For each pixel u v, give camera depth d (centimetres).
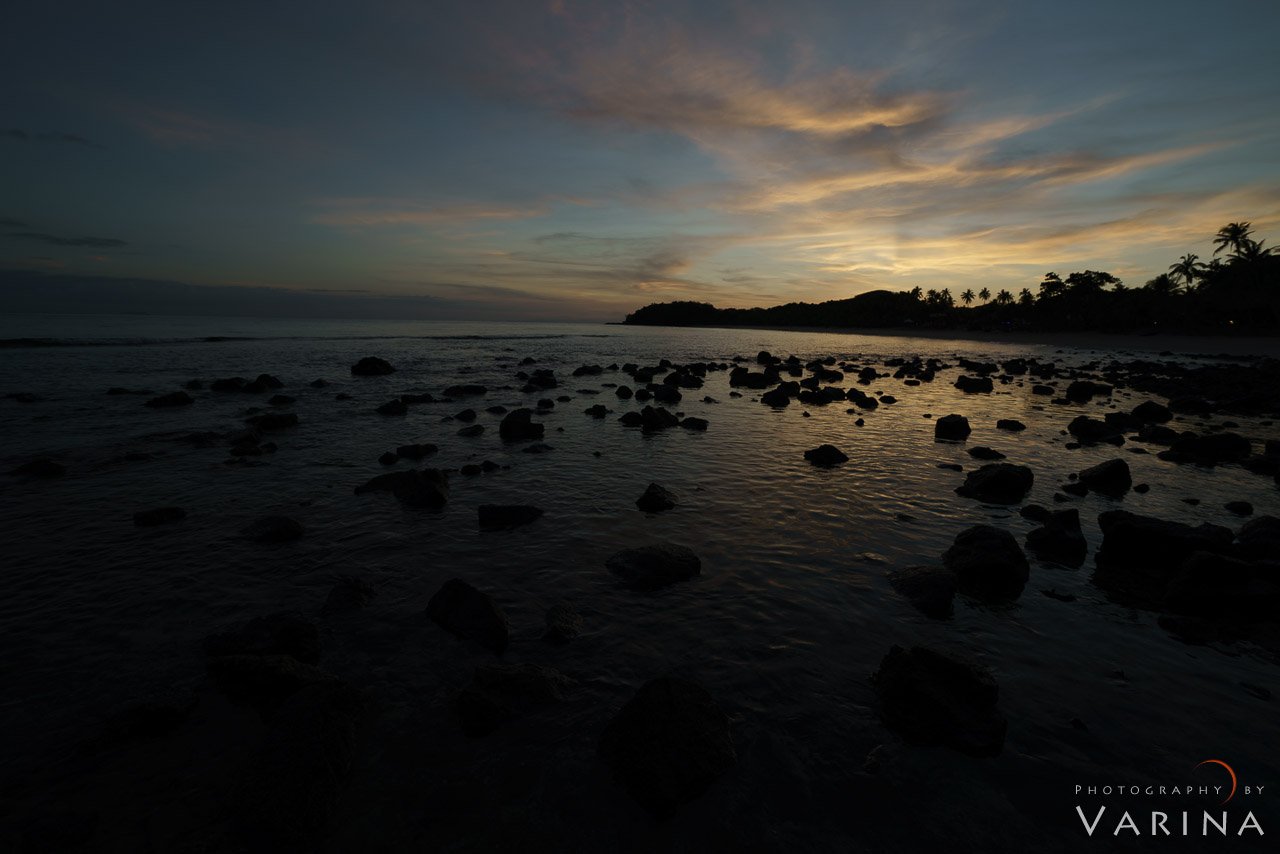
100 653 288
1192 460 726
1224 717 254
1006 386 1633
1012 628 324
